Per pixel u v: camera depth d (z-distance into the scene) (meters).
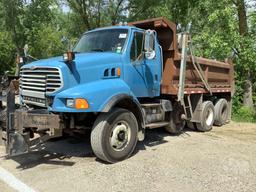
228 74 12.54
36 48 27.80
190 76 9.72
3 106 7.18
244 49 13.62
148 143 8.66
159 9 23.77
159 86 8.54
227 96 12.66
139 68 7.79
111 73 7.14
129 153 7.10
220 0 13.54
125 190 5.50
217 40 13.36
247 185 5.79
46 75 6.57
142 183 5.80
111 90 6.77
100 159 6.98
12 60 32.81
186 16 23.64
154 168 6.55
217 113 11.59
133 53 7.66
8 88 6.59
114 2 23.61
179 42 8.73
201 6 18.25
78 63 6.63
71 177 6.05
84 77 6.69
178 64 8.88
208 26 15.52
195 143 8.75
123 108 7.16
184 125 10.45
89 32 8.45
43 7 25.42
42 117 6.37
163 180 5.95
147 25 8.78
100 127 6.63
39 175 6.15
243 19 14.28
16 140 6.32
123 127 6.96
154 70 8.29
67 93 6.31
